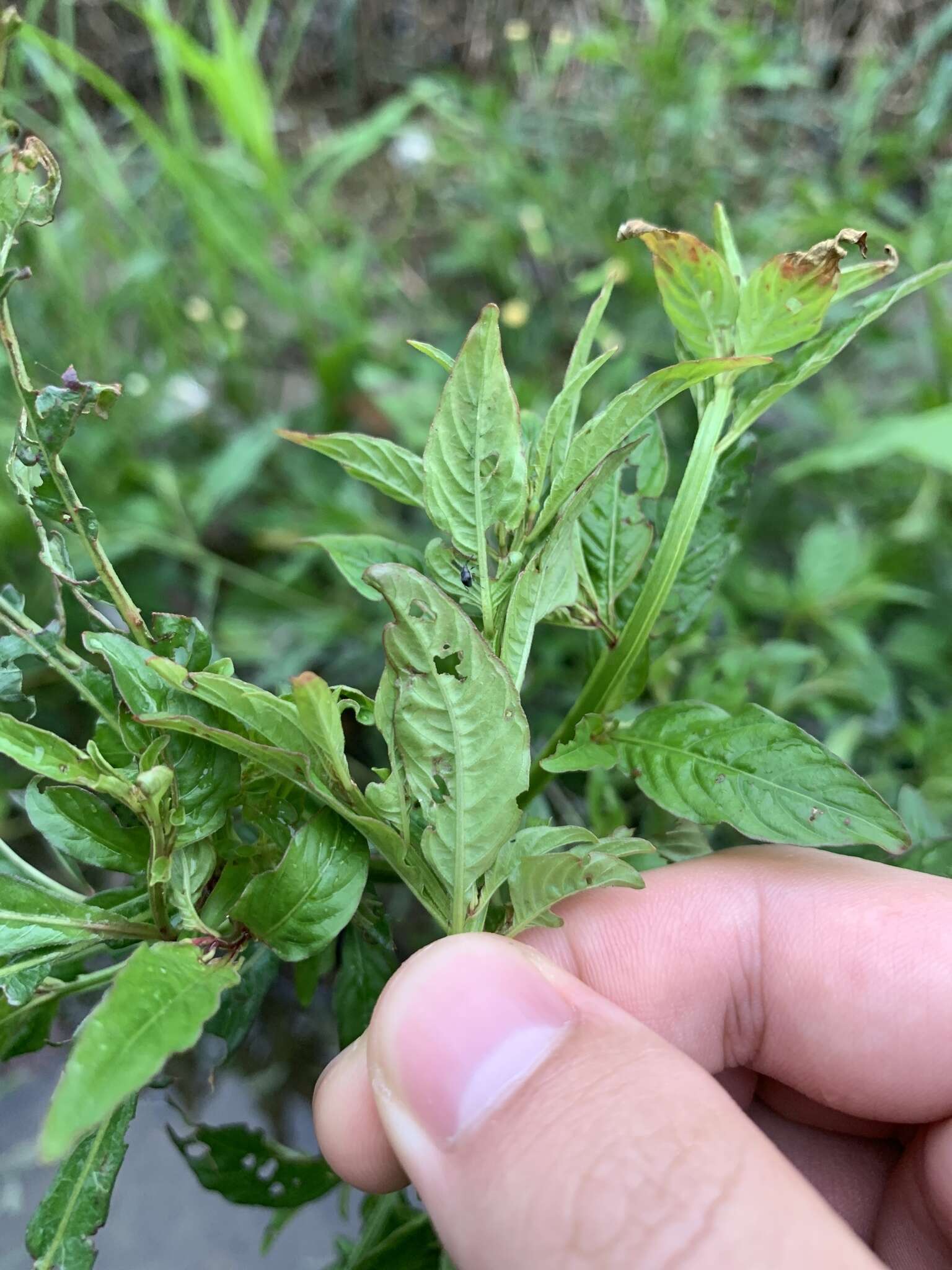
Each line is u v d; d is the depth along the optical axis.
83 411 0.06
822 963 0.09
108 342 0.20
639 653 0.08
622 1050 0.07
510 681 0.06
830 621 0.16
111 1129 0.07
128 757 0.07
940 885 0.09
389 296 0.23
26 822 0.16
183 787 0.06
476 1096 0.07
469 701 0.06
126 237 0.23
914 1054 0.09
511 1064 0.07
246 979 0.08
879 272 0.07
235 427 0.22
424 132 0.25
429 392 0.19
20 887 0.06
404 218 0.26
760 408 0.07
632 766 0.07
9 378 0.17
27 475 0.06
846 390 0.20
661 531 0.08
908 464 0.19
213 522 0.20
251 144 0.19
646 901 0.09
